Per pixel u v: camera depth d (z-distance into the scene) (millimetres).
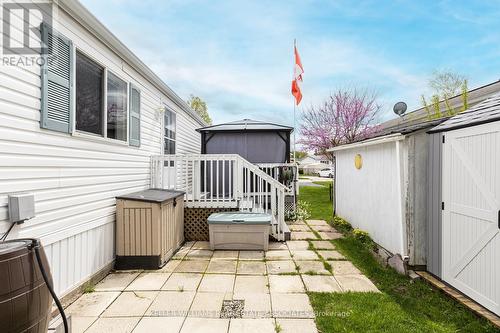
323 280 3619
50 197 2820
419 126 3865
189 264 4211
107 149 3904
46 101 2754
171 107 7051
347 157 6566
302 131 16219
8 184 2367
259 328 2566
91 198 3510
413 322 2623
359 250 4852
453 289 3186
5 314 1587
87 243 3430
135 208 4035
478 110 3191
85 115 3459
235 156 5457
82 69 3412
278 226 5352
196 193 5527
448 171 3312
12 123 2412
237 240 4859
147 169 5348
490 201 2701
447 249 3303
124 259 4020
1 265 1583
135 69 4781
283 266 4105
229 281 3590
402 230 3838
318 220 7438
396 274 3797
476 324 2576
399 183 3910
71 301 3074
